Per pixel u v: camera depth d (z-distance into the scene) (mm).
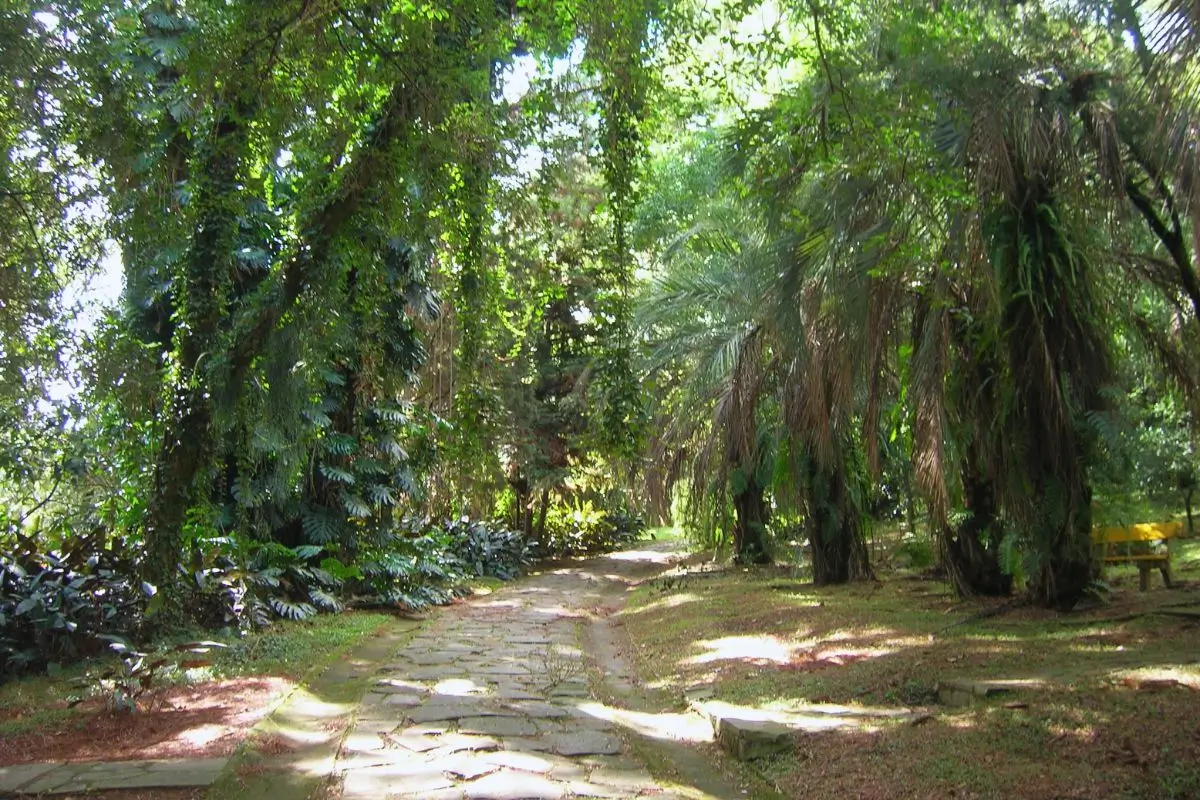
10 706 7188
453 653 10219
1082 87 8359
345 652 10078
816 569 15062
